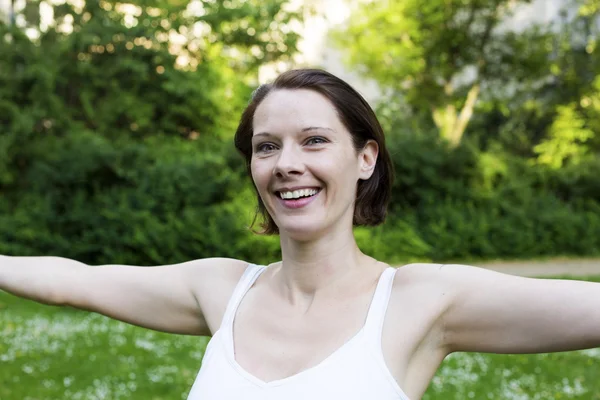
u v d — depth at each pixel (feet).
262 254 34.19
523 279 5.03
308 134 5.21
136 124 43.14
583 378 19.13
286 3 45.65
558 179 44.91
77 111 41.50
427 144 40.70
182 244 33.53
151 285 6.13
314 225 5.22
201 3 44.39
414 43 50.72
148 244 33.30
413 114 57.06
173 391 18.08
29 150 38.06
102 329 24.53
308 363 5.01
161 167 35.50
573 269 36.83
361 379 4.87
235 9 43.32
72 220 34.06
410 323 5.09
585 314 4.73
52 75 39.40
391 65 51.37
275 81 5.49
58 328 24.58
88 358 20.70
